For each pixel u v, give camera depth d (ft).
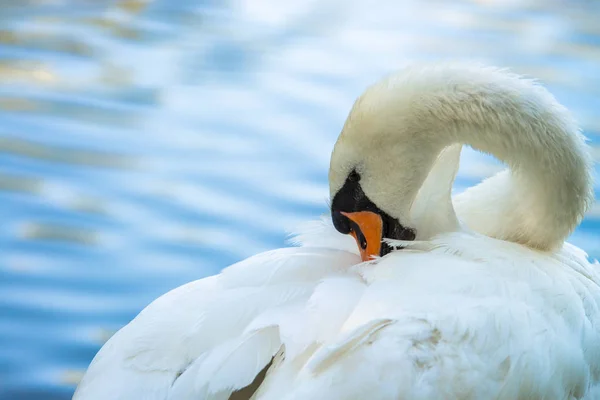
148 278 34.83
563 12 65.16
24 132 45.73
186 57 55.93
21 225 37.91
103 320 32.27
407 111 18.07
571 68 55.36
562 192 18.22
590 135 46.55
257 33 59.93
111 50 56.44
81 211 39.14
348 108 49.24
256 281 16.02
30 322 31.99
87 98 49.90
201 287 16.44
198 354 15.07
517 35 60.64
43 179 41.57
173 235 37.73
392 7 65.51
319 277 16.14
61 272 34.94
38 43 56.75
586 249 37.32
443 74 18.21
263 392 14.44
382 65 55.11
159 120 47.85
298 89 51.75
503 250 16.76
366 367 14.20
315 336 14.61
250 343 14.66
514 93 18.01
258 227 38.47
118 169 42.78
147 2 64.49
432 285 15.46
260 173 42.80
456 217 18.08
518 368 14.92
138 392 14.88
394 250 16.74
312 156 44.39
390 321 14.69
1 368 29.68
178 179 42.16
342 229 18.70
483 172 42.73
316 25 61.67
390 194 18.29
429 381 14.29
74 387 28.96
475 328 14.85
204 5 64.59
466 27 61.98
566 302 16.22
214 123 47.70
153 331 15.52
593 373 16.53
